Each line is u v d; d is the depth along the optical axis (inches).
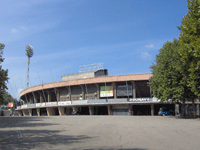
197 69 794.8
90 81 2608.3
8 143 327.0
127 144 309.1
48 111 3029.0
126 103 2375.7
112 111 2514.8
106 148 279.1
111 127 579.5
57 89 2965.1
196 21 782.5
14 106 4547.2
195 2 815.1
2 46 1031.0
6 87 1064.8
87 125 661.9
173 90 1088.2
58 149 276.7
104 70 3090.6
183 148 275.0
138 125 631.2
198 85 849.5
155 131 467.2
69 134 436.1
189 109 2262.6
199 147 281.3
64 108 2925.7
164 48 1343.5
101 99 2498.8
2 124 765.9
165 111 1982.0
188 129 506.0
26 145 308.0
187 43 837.8
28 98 4168.3
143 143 315.3
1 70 1048.2
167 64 1129.4
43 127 616.1
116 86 2554.1
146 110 2608.3
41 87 3046.3
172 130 485.4
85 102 2573.8
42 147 291.3
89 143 322.0
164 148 275.7
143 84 2472.9
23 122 892.0
